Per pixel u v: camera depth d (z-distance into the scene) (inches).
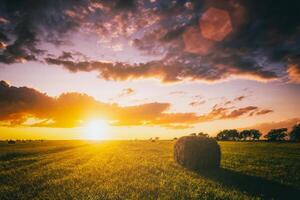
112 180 588.4
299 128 4340.6
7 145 2613.2
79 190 492.1
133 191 479.5
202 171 741.9
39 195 467.2
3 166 916.0
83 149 1875.0
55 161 1032.8
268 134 5757.9
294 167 808.9
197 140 798.5
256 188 519.8
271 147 2031.3
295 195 467.2
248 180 602.5
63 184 557.9
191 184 541.0
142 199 424.5
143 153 1392.7
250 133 6289.4
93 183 567.2
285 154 1295.5
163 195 448.8
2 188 537.6
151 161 967.0
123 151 1572.3
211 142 798.5
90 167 821.2
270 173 698.8
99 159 1080.8
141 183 548.7
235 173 702.5
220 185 535.5
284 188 520.4
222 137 6530.5
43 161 1032.2
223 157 1124.5
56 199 436.8
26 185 562.9
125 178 613.9
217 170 757.3
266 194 472.1
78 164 918.4
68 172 727.7
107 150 1700.3
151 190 484.7
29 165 908.0
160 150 1656.0
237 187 528.1
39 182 592.7
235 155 1229.1
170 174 673.0
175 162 910.4
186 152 798.5
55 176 665.6
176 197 436.5
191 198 428.8
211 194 455.8
